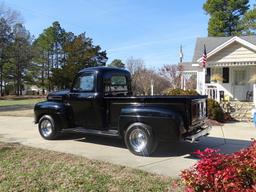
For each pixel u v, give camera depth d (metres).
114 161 8.00
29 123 15.56
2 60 57.50
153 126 8.33
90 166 7.37
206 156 4.02
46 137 10.92
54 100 10.89
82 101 10.00
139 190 5.86
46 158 8.15
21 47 60.66
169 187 5.95
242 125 14.35
